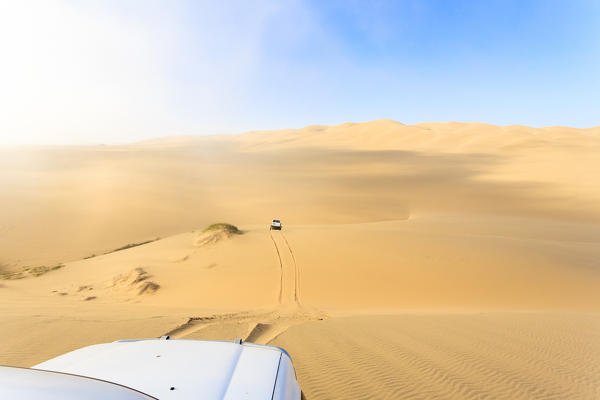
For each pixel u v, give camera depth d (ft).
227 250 99.71
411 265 82.38
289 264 86.53
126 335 27.50
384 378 20.63
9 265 116.67
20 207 172.14
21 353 22.61
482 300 65.10
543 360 24.48
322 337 29.43
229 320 38.11
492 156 395.14
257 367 9.07
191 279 80.33
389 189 268.62
